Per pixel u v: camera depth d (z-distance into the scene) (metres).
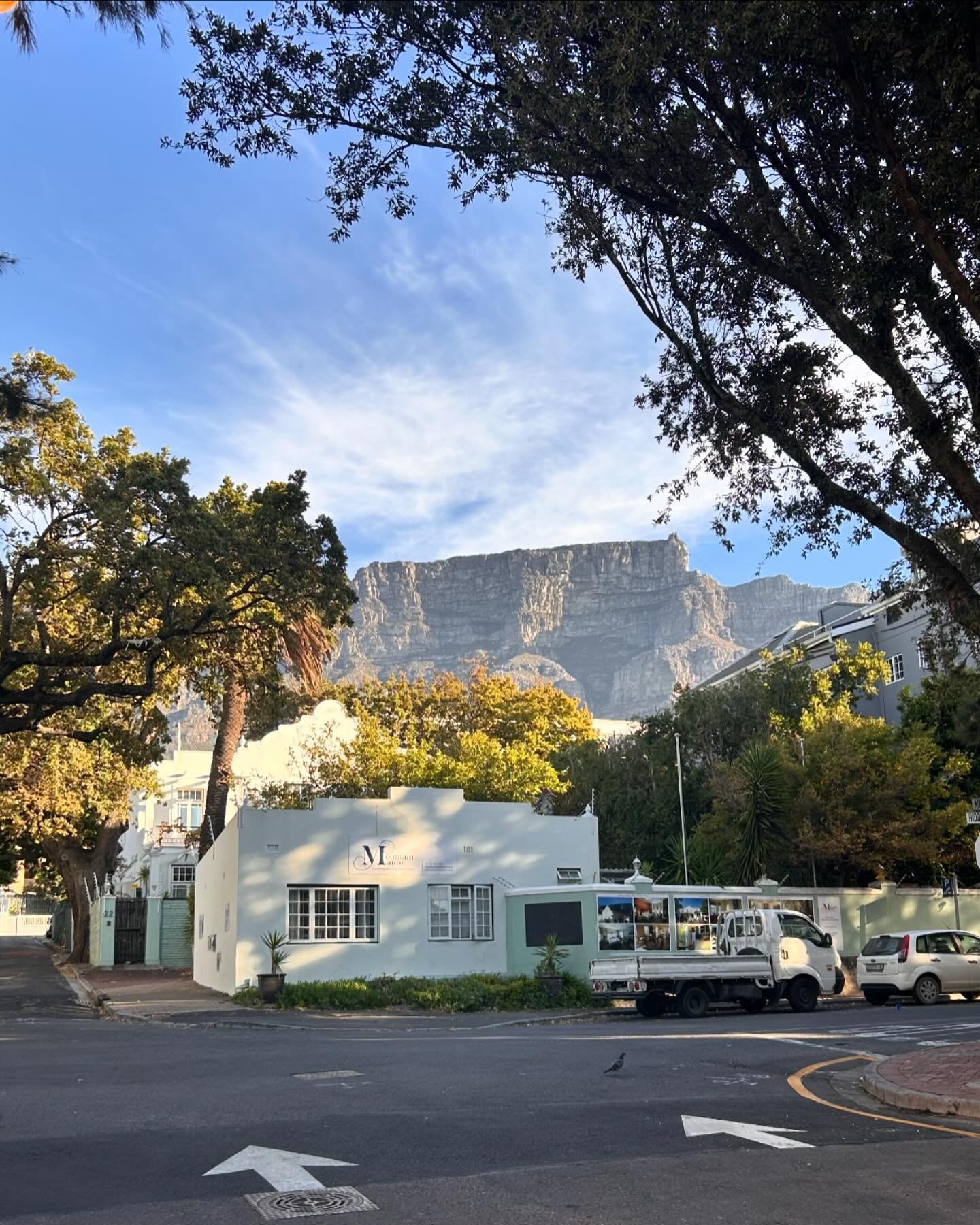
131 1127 8.70
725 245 13.00
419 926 26.02
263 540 23.58
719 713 40.88
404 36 11.96
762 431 12.94
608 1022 20.59
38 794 37.28
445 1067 12.45
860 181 12.09
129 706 31.52
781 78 11.29
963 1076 11.28
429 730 60.09
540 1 11.26
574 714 62.16
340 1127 8.71
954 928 30.92
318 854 25.28
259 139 12.59
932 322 11.84
